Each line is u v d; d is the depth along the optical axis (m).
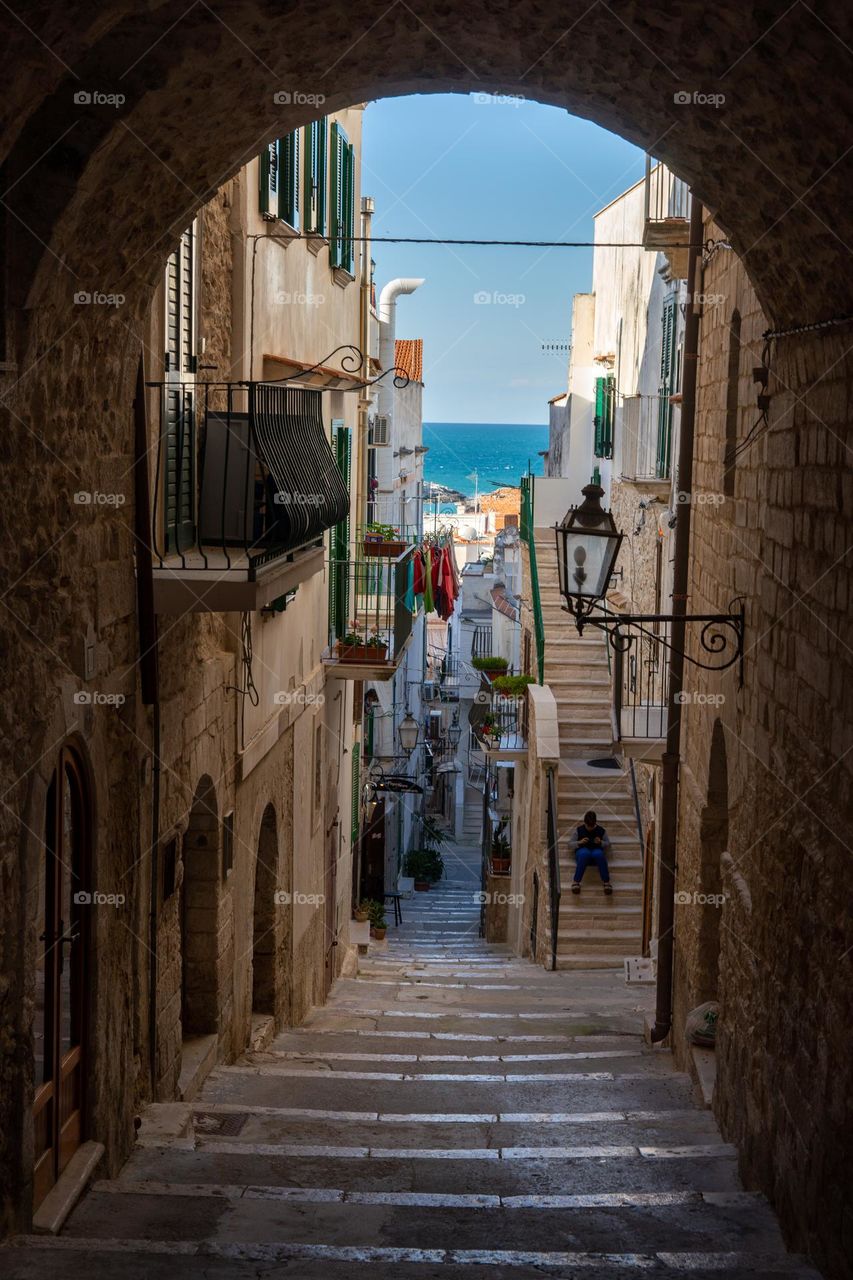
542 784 19.78
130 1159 8.15
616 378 23.58
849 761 6.27
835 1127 6.08
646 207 13.00
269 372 12.12
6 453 5.95
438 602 21.31
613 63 6.58
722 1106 9.49
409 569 17.38
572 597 9.83
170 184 7.06
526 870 22.45
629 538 20.41
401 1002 16.23
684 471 13.02
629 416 19.81
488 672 26.52
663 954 13.20
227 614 11.02
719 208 7.49
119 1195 7.14
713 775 11.44
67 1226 6.71
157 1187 7.24
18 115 4.93
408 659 36.00
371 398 20.67
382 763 29.53
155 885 8.96
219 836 10.72
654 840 17.31
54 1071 6.90
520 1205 7.14
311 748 15.42
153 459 8.80
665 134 7.14
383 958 21.94
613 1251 6.57
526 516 26.31
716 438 11.62
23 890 6.19
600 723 20.44
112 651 7.83
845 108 5.18
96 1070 7.57
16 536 6.09
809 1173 6.51
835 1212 5.99
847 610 6.40
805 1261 6.19
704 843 11.63
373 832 28.20
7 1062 6.06
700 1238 6.85
